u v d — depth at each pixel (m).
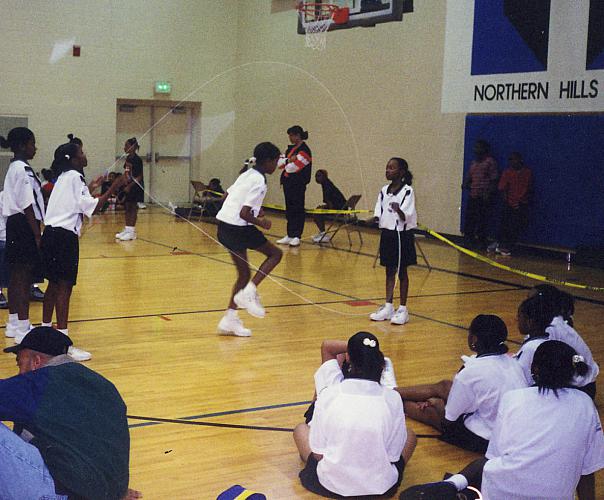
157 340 5.97
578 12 9.80
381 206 6.76
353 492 3.27
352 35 13.69
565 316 4.28
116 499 2.44
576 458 2.76
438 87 12.13
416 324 6.73
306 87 14.73
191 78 15.92
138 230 12.56
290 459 3.76
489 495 2.85
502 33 10.83
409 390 4.40
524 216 10.79
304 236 12.53
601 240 9.99
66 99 14.80
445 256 10.84
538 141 10.66
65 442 2.36
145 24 15.36
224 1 16.08
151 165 15.93
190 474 3.55
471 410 3.92
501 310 7.34
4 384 2.43
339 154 14.18
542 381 2.86
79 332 6.14
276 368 5.31
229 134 16.45
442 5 11.91
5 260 5.69
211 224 13.55
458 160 11.93
